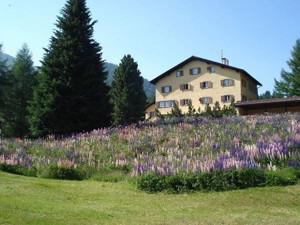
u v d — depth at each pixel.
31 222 8.81
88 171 17.39
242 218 9.94
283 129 22.22
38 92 33.00
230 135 22.08
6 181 14.40
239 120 27.64
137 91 69.12
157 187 13.56
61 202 11.38
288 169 14.37
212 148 19.11
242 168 13.73
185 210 10.88
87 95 33.09
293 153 16.17
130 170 17.16
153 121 30.80
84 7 35.53
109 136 25.38
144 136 24.03
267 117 27.97
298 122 24.30
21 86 58.09
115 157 19.67
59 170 17.09
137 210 10.81
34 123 32.34
